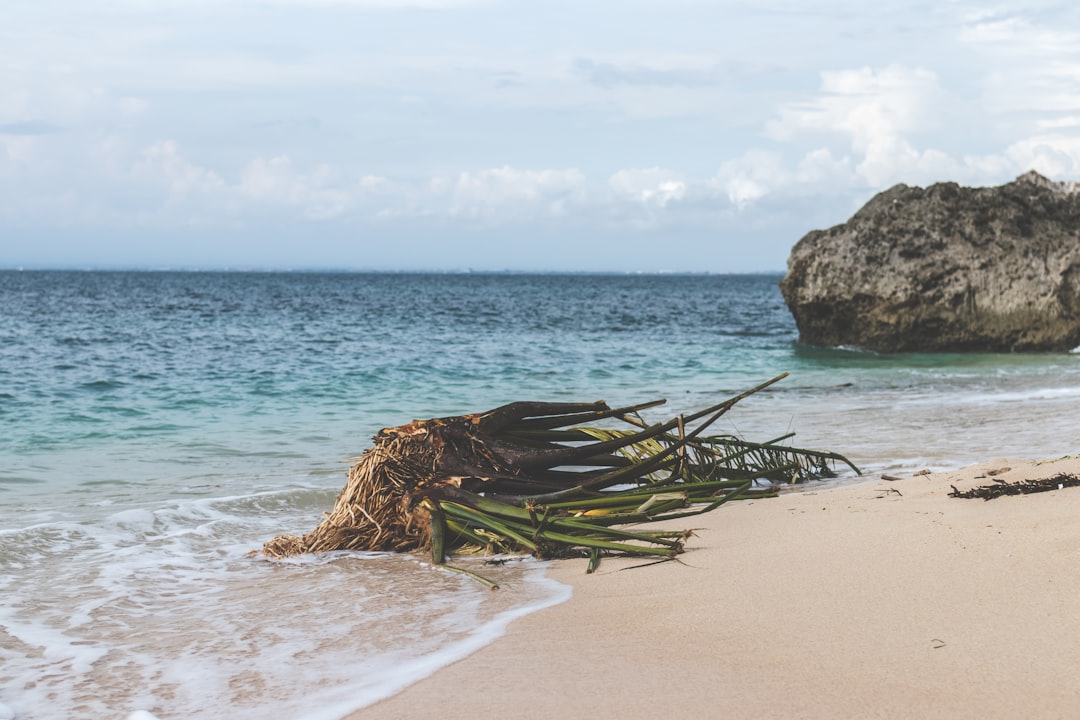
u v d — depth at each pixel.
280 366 22.50
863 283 27.58
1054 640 3.71
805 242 29.44
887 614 4.21
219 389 17.84
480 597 5.23
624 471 7.20
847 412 14.56
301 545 6.66
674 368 23.20
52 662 4.33
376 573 5.98
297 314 51.44
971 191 28.23
